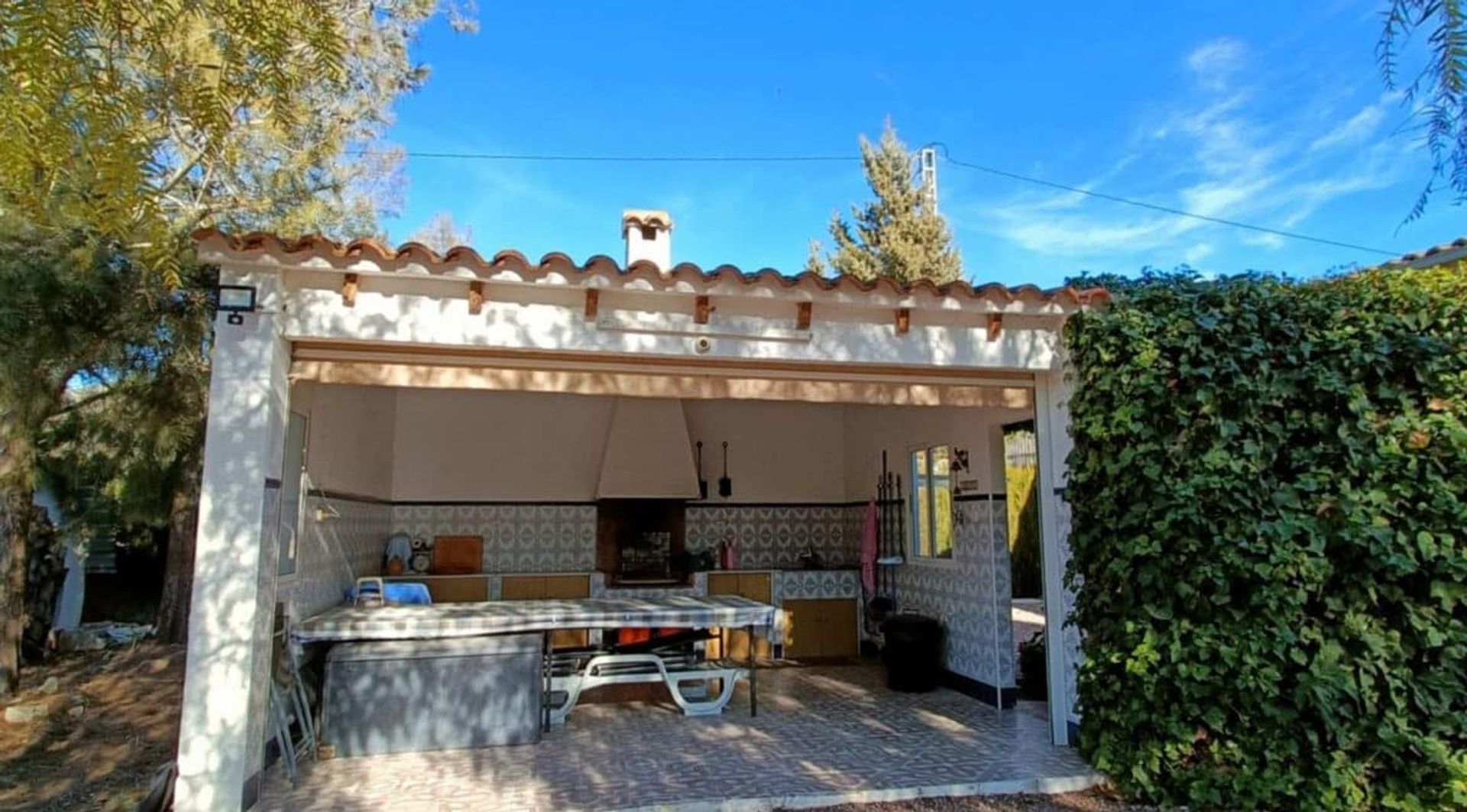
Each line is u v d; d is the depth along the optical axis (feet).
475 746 19.70
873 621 32.04
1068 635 20.16
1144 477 17.34
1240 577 16.05
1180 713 16.57
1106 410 18.10
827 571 33.50
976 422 25.89
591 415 34.35
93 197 9.95
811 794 16.31
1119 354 17.89
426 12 24.57
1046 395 20.81
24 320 17.17
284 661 18.56
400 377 17.56
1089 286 19.86
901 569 30.73
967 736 20.77
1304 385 16.46
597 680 22.74
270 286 15.53
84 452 25.96
